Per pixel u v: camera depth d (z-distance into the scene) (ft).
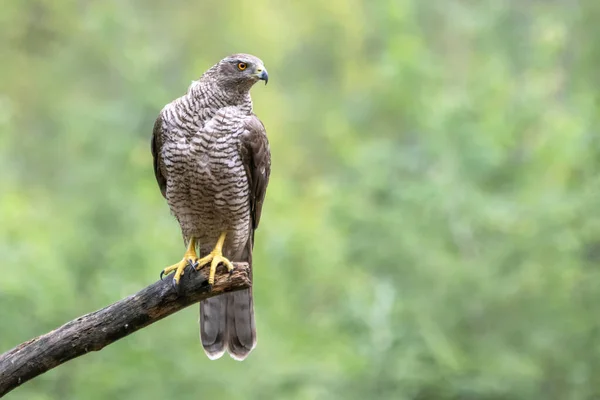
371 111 78.13
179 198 29.84
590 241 51.60
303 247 53.98
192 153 29.09
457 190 54.08
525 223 52.03
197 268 27.73
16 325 43.37
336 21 95.14
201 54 90.74
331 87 94.32
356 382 46.62
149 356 45.09
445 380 46.47
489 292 50.08
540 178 57.88
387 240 53.06
